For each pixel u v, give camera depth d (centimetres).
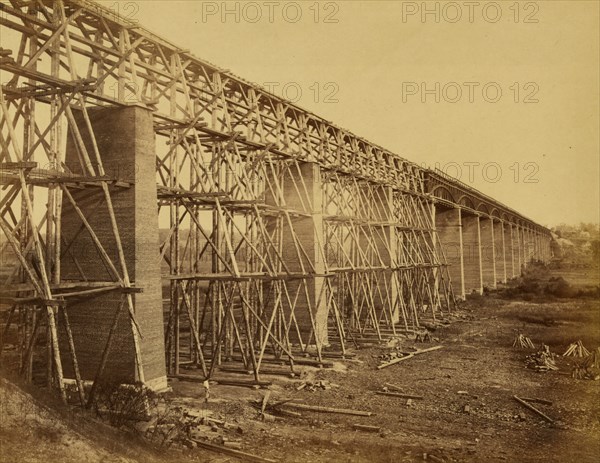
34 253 1316
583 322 3216
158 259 1482
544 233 9162
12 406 856
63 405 998
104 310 1423
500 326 3181
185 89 1675
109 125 1467
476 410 1509
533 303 4272
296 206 2422
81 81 1293
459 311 3906
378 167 3186
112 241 1432
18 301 1068
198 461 984
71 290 1449
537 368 2022
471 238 5053
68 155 1499
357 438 1228
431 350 2441
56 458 760
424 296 4034
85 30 1446
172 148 1680
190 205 1795
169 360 1822
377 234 3077
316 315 2370
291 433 1239
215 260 1938
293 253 2412
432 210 3991
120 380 1309
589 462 1111
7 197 1280
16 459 723
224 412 1377
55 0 1334
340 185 2662
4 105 1148
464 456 1125
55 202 1330
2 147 1194
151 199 1480
